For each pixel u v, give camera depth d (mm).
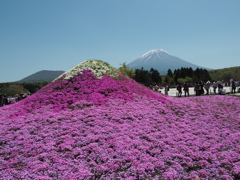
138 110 16922
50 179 7988
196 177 7496
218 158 9945
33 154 10078
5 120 15477
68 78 22891
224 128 14656
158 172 8664
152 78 151000
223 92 36219
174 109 19094
